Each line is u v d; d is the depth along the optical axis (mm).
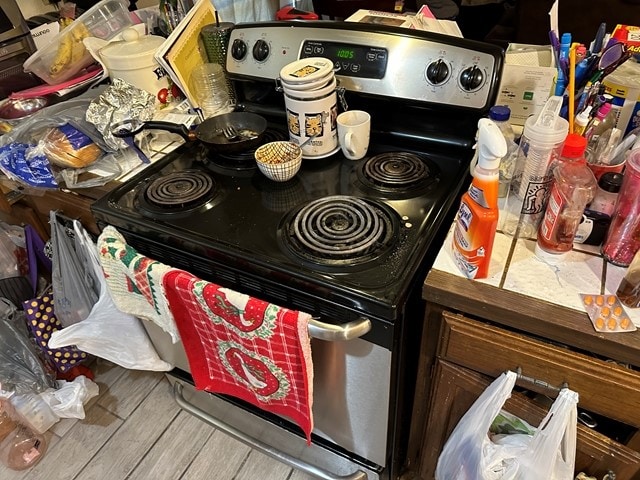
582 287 691
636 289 640
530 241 776
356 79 1039
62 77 1340
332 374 907
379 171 978
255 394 1007
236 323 829
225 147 1026
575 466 853
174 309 903
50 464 1427
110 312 1185
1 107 1231
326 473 1214
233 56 1182
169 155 1105
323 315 806
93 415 1548
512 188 824
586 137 788
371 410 931
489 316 708
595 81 792
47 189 1138
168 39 1157
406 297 738
